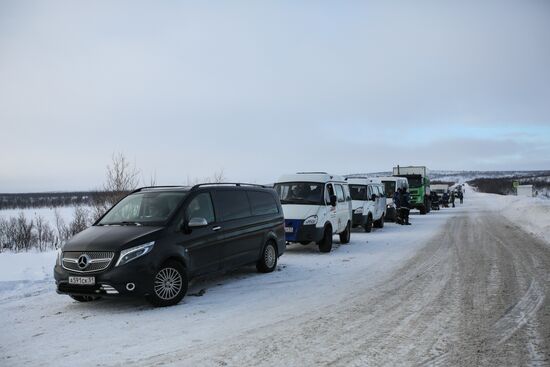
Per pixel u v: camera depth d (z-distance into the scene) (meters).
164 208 7.99
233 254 8.88
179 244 7.56
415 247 14.12
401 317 6.39
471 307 6.85
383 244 15.16
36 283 9.17
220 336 5.68
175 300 7.35
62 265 7.14
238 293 8.13
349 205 15.72
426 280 8.98
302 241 12.84
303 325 6.09
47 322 6.48
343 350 5.09
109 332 5.95
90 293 6.91
